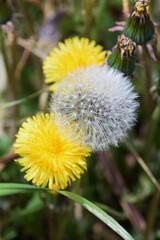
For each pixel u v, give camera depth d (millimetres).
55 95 338
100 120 324
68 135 326
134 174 505
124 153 501
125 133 336
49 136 327
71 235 472
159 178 481
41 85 505
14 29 440
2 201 458
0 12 398
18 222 460
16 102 412
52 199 382
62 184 321
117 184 461
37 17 546
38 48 507
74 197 328
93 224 480
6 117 507
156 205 437
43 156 323
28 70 535
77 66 375
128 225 482
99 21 503
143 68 407
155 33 365
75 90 329
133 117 333
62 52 383
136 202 466
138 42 353
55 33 516
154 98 429
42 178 321
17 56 515
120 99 328
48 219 446
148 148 482
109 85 330
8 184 329
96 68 339
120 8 526
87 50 383
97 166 471
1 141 458
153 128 469
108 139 326
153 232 465
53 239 458
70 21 517
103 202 486
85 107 325
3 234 459
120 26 371
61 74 374
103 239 484
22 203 460
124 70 349
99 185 485
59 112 329
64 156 324
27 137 329
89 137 324
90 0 445
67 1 529
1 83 529
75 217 469
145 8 345
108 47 515
